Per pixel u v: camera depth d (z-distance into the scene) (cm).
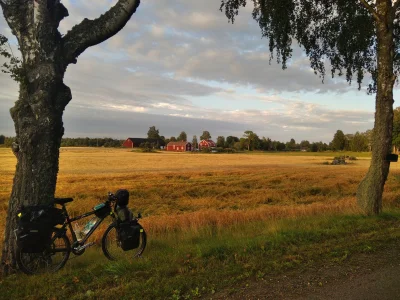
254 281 430
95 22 530
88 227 553
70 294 399
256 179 2958
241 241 614
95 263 522
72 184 2483
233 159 7362
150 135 17962
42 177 500
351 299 378
